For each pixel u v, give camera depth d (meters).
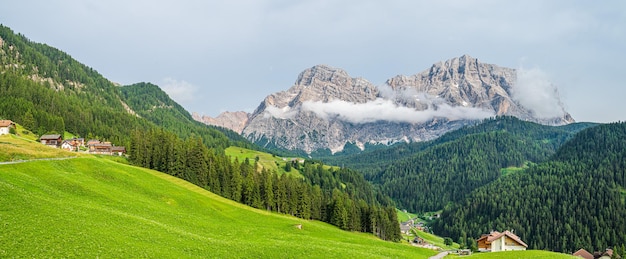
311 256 61.47
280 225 110.31
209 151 176.50
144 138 169.38
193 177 155.38
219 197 140.62
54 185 76.38
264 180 166.88
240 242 65.69
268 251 60.53
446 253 101.06
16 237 42.34
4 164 77.62
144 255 46.53
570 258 73.31
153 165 162.12
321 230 117.19
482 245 133.75
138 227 58.38
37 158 94.12
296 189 168.50
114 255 44.22
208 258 51.88
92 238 47.56
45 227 47.09
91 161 105.75
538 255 75.00
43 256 39.66
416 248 104.44
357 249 78.44
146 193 99.75
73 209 58.06
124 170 111.75
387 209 180.50
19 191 57.03
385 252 79.31
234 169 161.00
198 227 77.88
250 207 142.62
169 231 60.91
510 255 76.00
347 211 164.62
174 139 170.50
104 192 82.88
